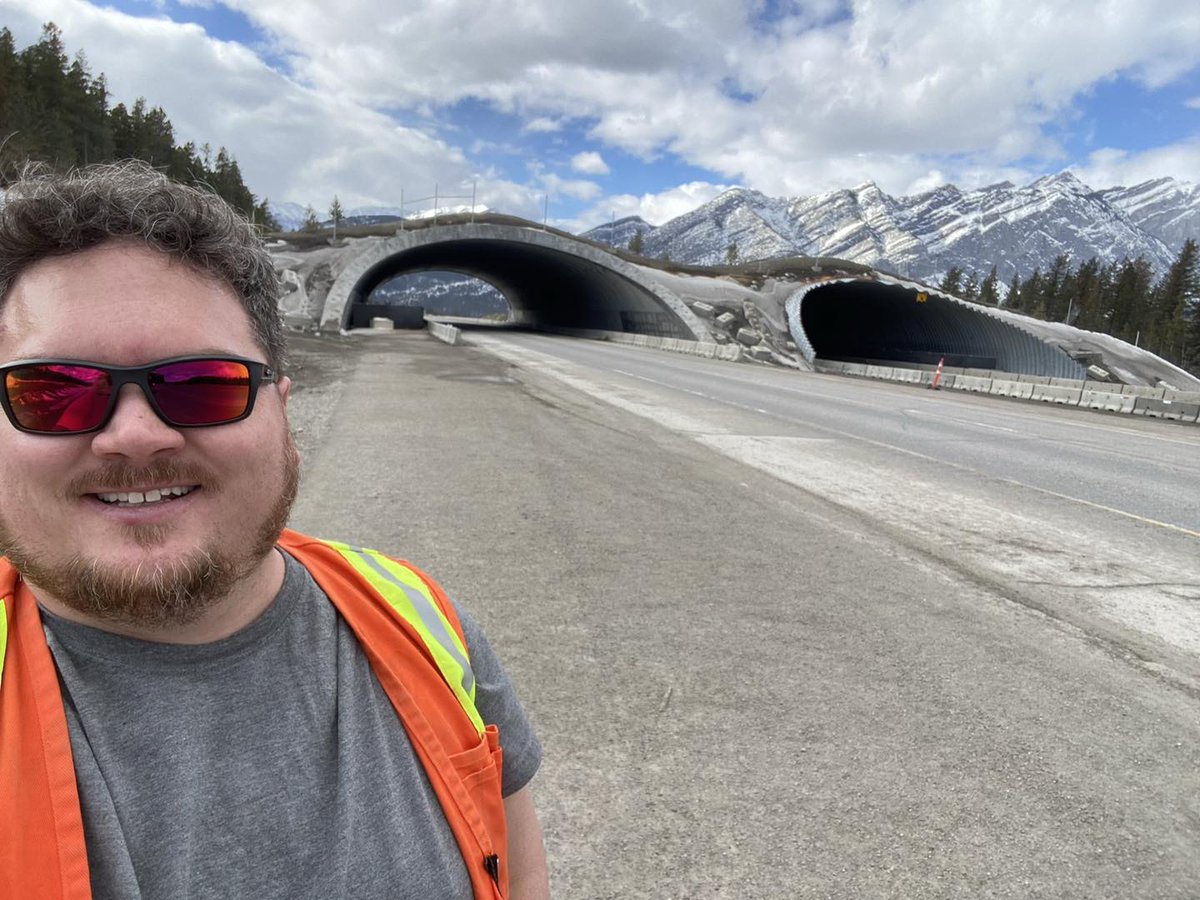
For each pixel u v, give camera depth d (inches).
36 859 27.5
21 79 1865.2
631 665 137.7
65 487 31.4
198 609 32.2
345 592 40.2
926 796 101.8
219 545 32.9
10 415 31.3
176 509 32.3
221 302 35.0
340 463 298.8
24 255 32.2
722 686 131.0
